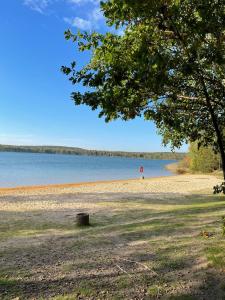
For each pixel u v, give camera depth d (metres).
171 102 6.14
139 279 6.31
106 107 4.97
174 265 6.95
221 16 4.64
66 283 6.21
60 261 7.61
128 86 4.93
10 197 26.09
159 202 23.16
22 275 6.68
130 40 5.10
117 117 5.70
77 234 11.08
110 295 5.66
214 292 5.68
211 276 6.29
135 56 4.56
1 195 27.34
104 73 4.88
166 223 11.60
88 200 24.38
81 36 5.69
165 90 5.46
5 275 6.69
